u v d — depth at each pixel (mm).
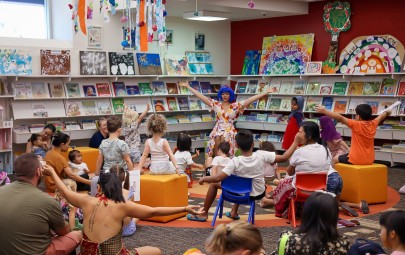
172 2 9766
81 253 3691
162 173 6422
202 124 12531
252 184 5797
